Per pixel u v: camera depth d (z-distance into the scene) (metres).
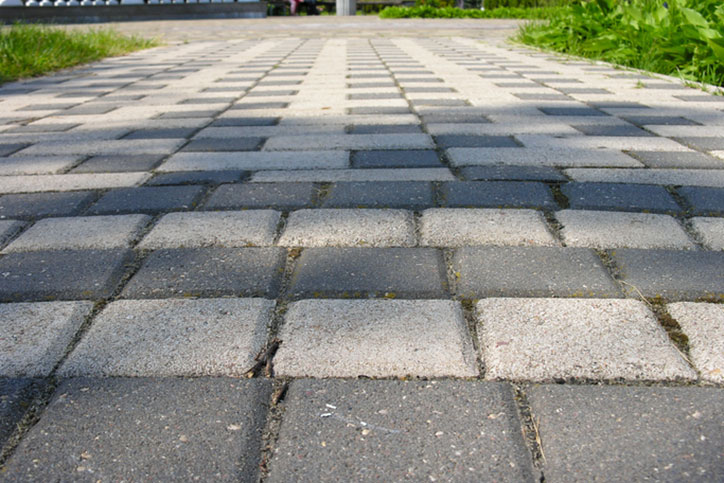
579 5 7.48
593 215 2.03
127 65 6.75
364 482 0.98
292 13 21.64
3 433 1.11
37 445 1.07
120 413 1.15
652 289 1.55
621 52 6.11
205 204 2.20
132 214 2.11
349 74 5.57
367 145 2.93
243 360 1.29
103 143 3.10
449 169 2.54
